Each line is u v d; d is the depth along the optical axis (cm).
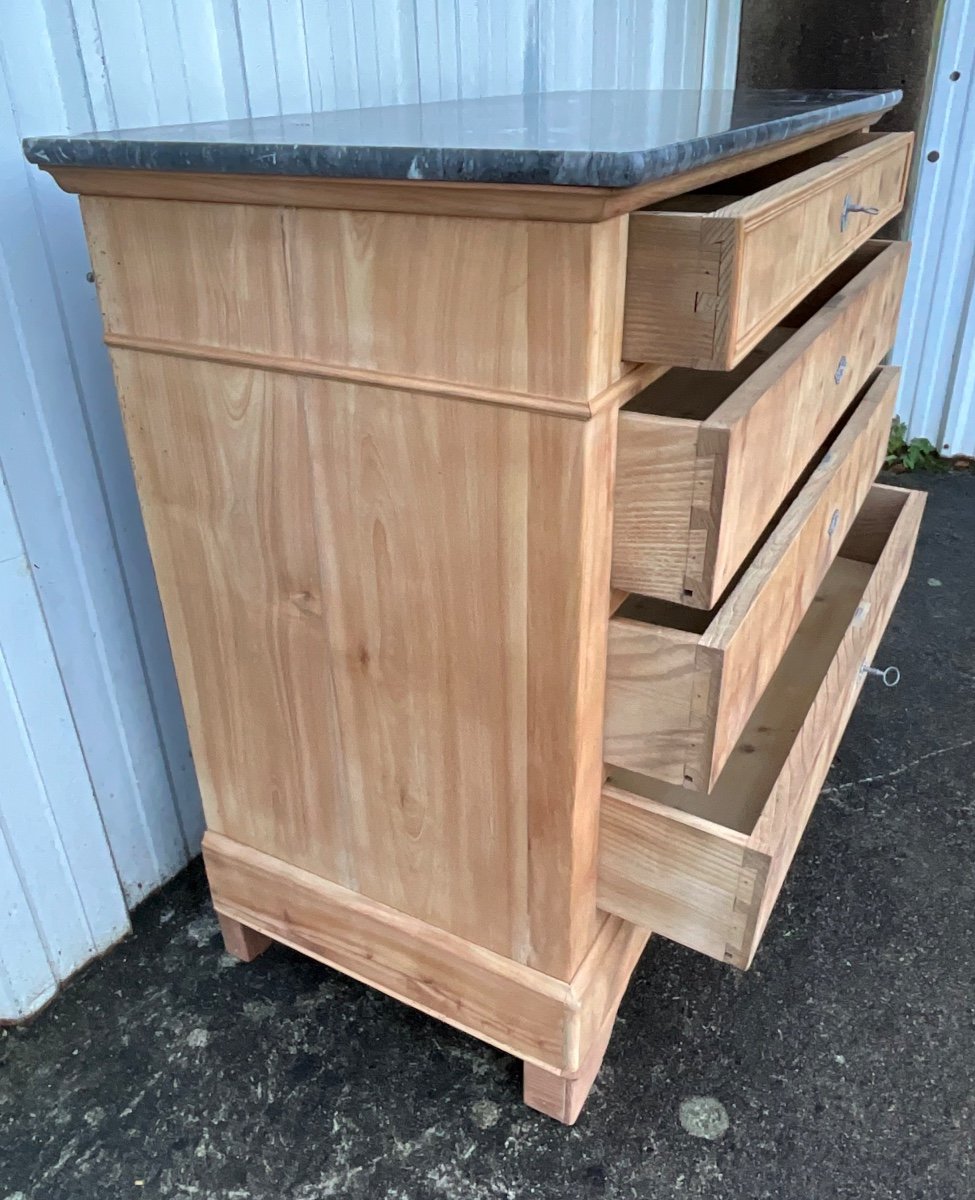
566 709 74
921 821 136
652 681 75
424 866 91
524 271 60
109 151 68
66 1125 97
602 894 89
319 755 92
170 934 118
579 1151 94
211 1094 100
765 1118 97
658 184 58
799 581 94
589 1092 100
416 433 69
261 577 85
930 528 224
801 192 71
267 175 63
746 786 98
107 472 103
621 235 60
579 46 157
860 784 142
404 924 95
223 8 100
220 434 80
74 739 104
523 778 79
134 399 83
